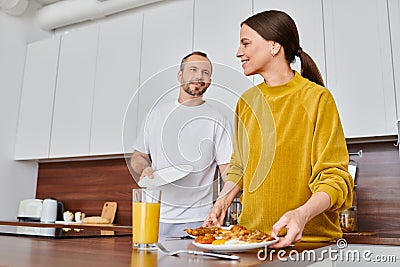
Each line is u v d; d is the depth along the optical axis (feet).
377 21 6.56
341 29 6.79
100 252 2.52
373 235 6.11
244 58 3.76
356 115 6.45
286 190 3.46
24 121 10.21
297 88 3.61
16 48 10.46
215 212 3.48
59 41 10.16
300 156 3.46
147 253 2.53
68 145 9.39
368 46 6.55
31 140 9.99
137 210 2.82
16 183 10.21
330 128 3.34
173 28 8.48
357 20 6.70
